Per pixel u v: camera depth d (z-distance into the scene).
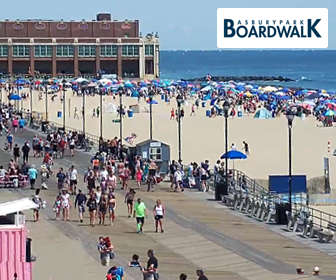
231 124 140.25
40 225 53.44
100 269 42.34
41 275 40.94
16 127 116.81
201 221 55.69
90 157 88.56
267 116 152.75
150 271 39.47
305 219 52.25
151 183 68.19
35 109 175.50
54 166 81.19
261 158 99.19
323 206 67.62
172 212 58.69
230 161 96.00
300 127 136.62
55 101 194.88
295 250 47.59
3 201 61.72
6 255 37.00
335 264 44.25
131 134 120.44
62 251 46.16
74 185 65.12
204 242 49.50
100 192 56.69
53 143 89.06
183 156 98.31
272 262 44.62
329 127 137.25
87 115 156.75
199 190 68.50
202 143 112.00
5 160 85.00
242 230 53.03
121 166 71.50
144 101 197.38
